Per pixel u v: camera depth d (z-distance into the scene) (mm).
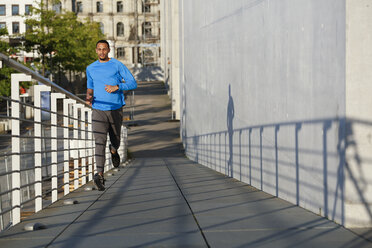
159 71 84062
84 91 67062
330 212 4383
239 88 8562
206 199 6016
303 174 5125
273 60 6266
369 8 3980
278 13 5984
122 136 15992
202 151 14156
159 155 23688
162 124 36094
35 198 5023
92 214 4891
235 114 9016
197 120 15062
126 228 4086
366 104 3992
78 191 7242
